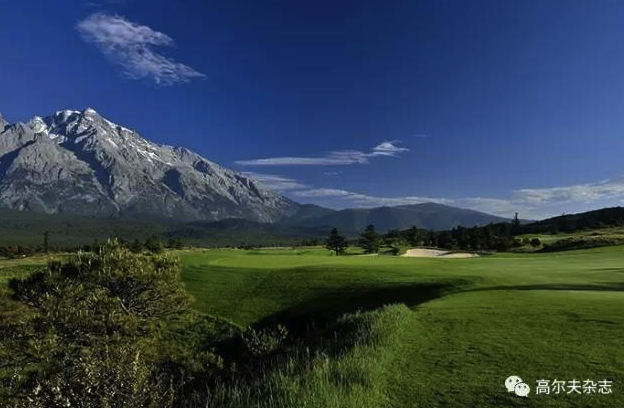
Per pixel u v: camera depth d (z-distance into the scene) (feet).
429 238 521.24
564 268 150.92
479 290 100.17
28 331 63.82
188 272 201.05
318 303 141.49
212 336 109.29
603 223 505.66
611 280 110.32
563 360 39.65
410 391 33.32
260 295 159.53
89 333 66.64
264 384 33.78
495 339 48.16
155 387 32.32
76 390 30.09
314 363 37.45
